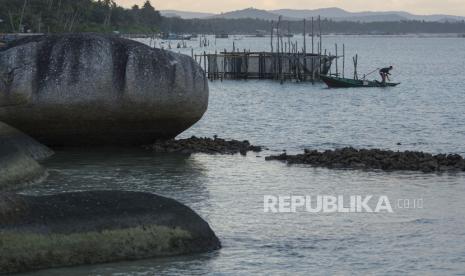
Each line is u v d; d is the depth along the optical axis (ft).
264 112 248.73
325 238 87.71
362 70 557.74
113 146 146.20
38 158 135.33
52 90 135.95
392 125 210.59
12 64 136.26
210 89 358.23
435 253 82.58
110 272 73.05
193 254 78.79
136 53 139.23
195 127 200.13
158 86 138.92
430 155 138.72
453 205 104.63
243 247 83.35
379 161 132.87
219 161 138.51
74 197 77.05
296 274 75.77
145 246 76.38
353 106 275.59
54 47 138.51
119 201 77.82
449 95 329.72
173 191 112.27
